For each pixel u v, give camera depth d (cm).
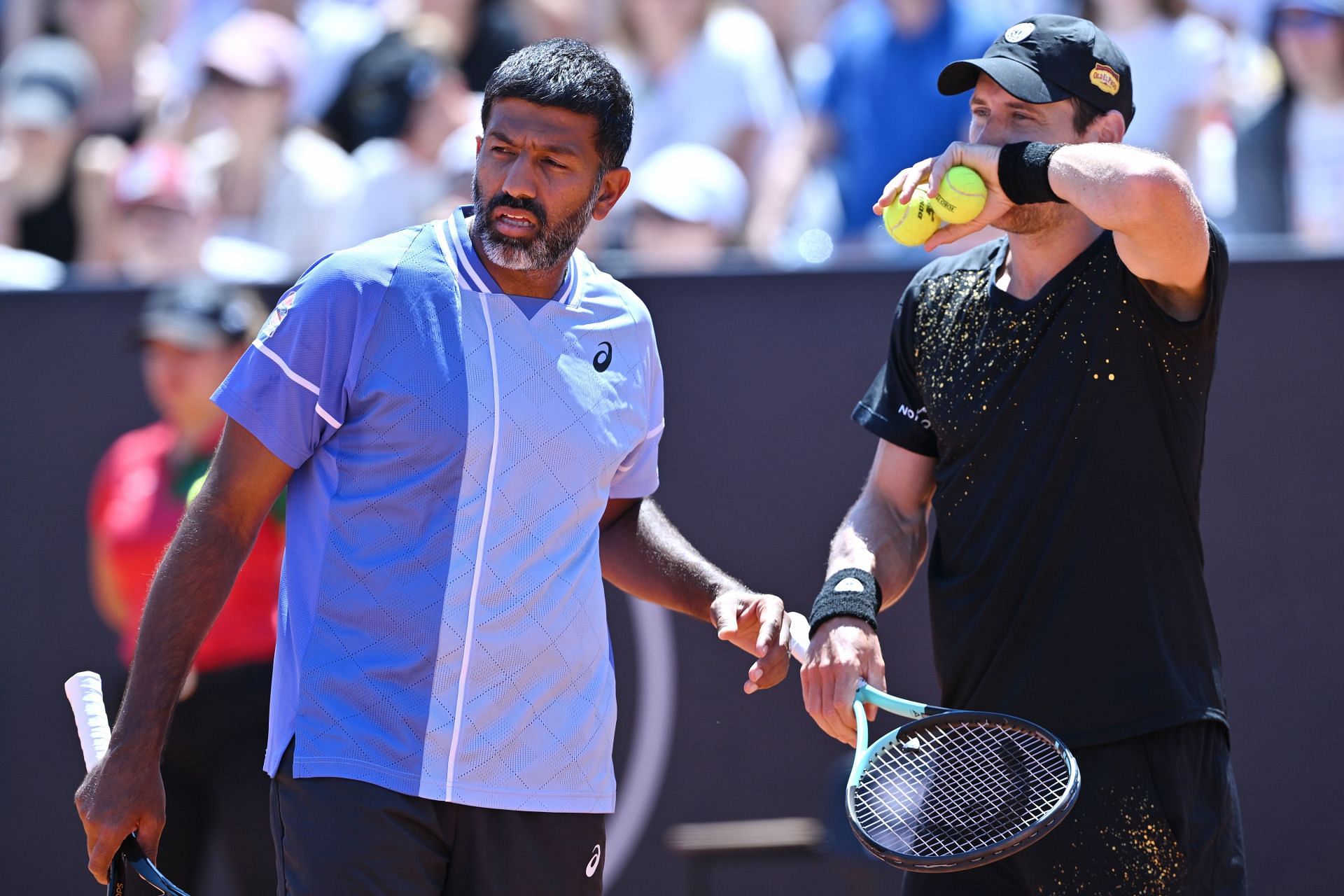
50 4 2458
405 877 973
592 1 2412
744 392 1731
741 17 2305
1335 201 2105
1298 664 1700
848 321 1733
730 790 1703
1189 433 1065
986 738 1066
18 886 1709
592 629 1046
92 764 1015
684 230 2058
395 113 2197
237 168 2280
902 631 1714
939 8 2180
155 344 1689
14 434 1728
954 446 1115
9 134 2345
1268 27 2159
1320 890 1688
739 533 1723
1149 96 2156
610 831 1698
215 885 1623
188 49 2602
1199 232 995
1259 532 1706
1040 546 1064
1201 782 1052
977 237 1934
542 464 1016
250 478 1010
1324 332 1714
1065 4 2256
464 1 2375
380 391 999
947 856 913
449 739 986
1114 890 1039
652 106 2273
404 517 998
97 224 2364
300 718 995
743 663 1714
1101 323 1054
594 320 1057
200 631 995
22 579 1722
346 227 2172
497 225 1003
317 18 2423
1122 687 1045
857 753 1013
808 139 2291
